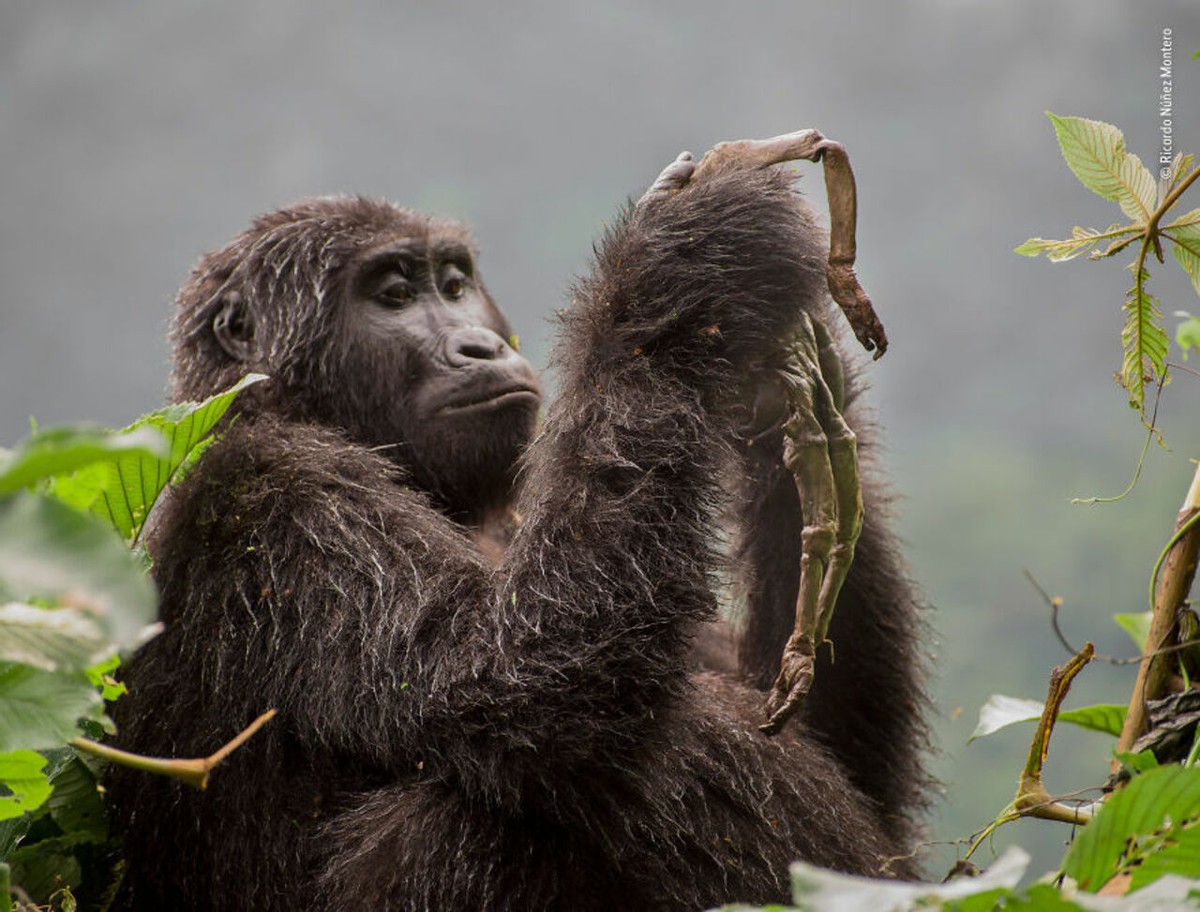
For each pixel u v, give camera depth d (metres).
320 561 7.84
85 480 4.98
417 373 9.38
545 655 7.21
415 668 7.42
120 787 7.57
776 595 9.12
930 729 9.66
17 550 3.44
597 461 7.52
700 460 7.55
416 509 8.27
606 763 7.21
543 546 7.42
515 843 7.38
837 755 9.16
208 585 7.88
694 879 7.60
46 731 4.44
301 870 7.55
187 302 10.06
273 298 9.54
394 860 7.30
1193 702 6.23
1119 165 6.51
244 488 8.16
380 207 9.95
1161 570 6.45
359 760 7.74
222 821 7.59
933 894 3.67
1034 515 49.72
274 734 7.67
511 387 9.30
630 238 8.09
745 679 9.34
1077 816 6.08
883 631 9.27
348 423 9.42
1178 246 6.47
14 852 6.88
